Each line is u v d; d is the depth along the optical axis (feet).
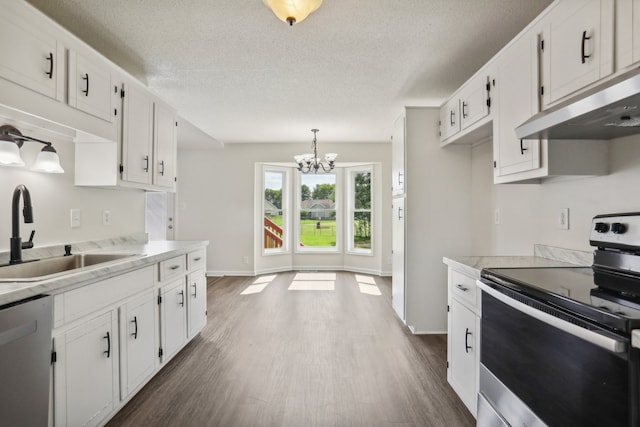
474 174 10.38
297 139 18.06
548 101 5.43
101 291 5.74
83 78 6.42
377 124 14.90
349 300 14.14
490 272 5.33
